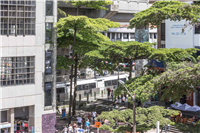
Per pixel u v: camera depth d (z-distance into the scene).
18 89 28.80
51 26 31.34
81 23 32.91
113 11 50.78
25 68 29.31
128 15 56.44
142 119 24.80
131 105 42.00
